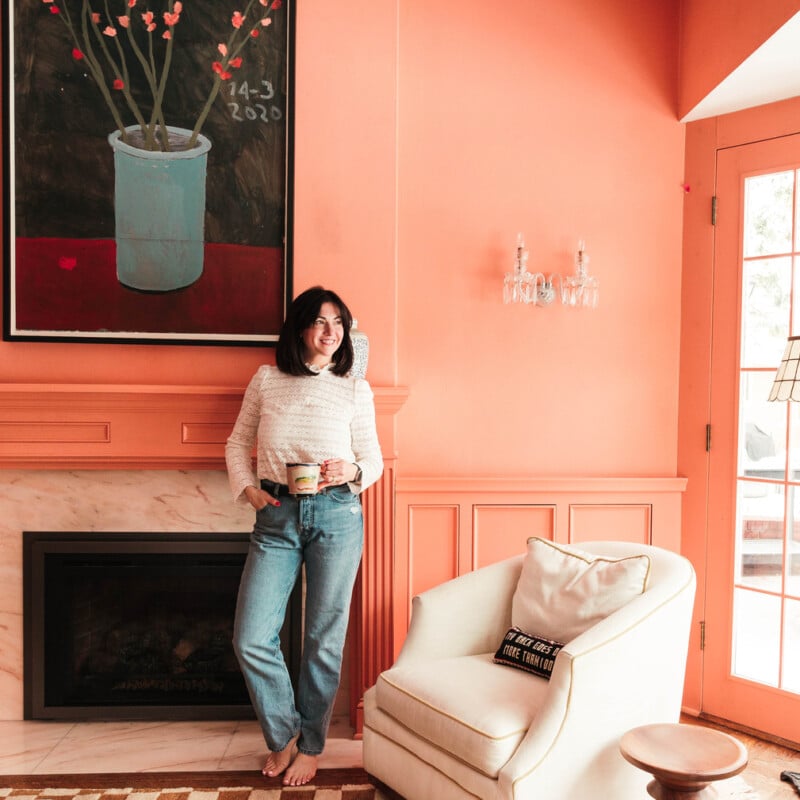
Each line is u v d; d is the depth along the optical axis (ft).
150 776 8.09
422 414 9.96
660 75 10.07
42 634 9.37
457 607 8.05
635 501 10.02
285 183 9.30
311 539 7.93
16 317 9.04
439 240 9.93
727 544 9.60
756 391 9.43
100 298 9.12
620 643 6.62
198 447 9.12
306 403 7.91
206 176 9.23
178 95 9.18
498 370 10.03
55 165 9.05
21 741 8.87
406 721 7.07
